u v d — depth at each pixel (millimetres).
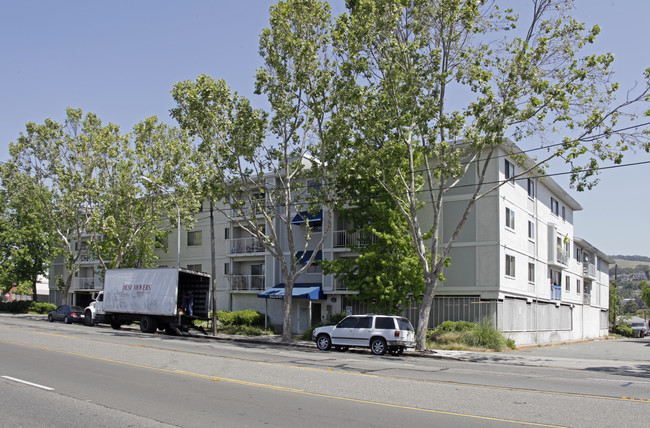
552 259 37906
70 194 39969
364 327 22547
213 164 27656
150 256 43844
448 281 30391
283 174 36219
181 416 8664
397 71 21312
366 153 23578
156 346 19984
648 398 10508
